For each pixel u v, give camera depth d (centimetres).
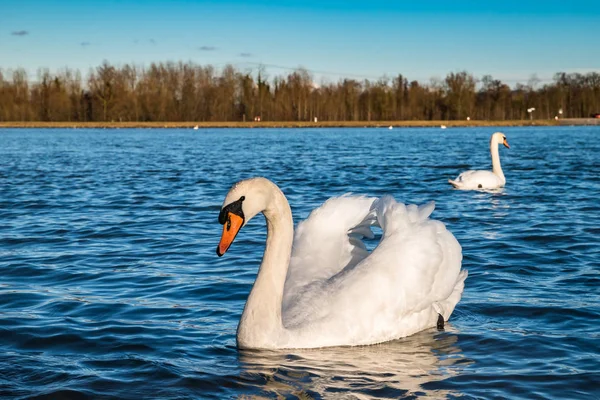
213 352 745
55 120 12900
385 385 656
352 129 11319
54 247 1340
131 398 628
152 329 826
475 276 1085
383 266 782
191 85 13200
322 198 2081
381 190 2306
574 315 875
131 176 2920
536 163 3506
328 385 657
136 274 1108
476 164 3500
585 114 14800
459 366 706
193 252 1283
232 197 711
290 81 13788
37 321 857
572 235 1416
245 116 13500
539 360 721
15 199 2123
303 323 755
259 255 1252
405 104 14225
